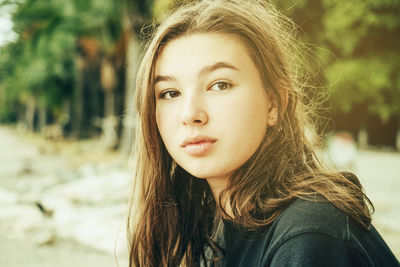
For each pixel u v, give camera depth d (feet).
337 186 2.71
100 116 89.04
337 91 49.70
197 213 3.67
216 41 2.66
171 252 3.64
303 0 43.34
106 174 27.40
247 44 2.70
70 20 35.01
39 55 38.45
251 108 2.66
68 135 87.51
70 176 28.71
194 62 2.65
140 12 36.40
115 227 15.70
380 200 21.12
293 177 2.87
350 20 46.14
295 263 2.21
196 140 2.64
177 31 2.74
